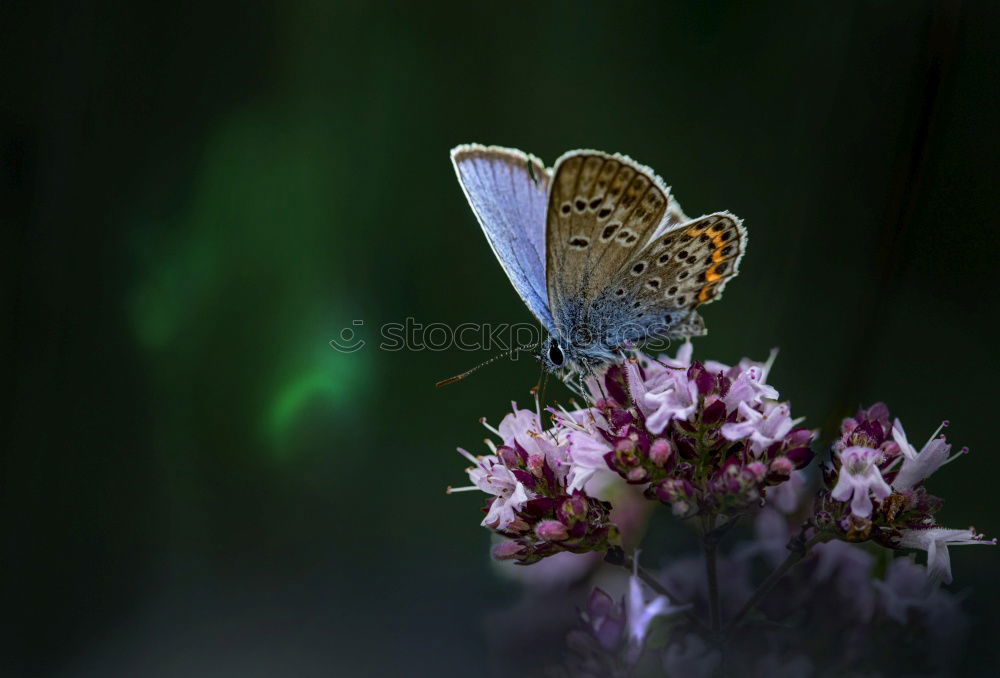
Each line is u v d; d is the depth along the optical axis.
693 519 0.28
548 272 0.28
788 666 0.27
